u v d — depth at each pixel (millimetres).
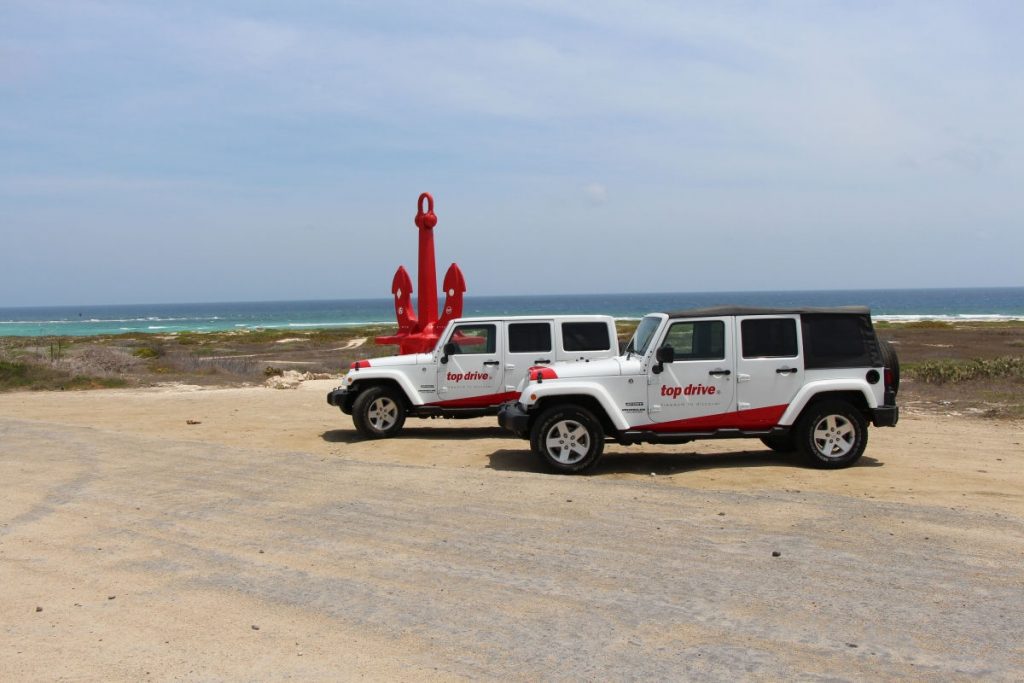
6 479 8883
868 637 4453
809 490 8344
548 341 12523
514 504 7434
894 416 9867
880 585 5230
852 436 9750
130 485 8508
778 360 9734
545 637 4496
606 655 4254
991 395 16750
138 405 17172
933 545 6051
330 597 5164
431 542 6289
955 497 8008
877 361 9867
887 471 9508
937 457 10445
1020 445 11375
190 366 26859
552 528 6625
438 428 13914
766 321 9805
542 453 9539
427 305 16312
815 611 4816
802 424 9727
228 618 4848
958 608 4848
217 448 10789
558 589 5234
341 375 25516
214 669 4152
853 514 6945
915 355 33469
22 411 16125
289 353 41000
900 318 91938
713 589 5191
